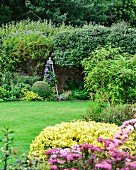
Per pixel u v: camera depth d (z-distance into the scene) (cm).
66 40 1273
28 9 2058
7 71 1277
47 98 1179
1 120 789
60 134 422
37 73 1322
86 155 320
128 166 296
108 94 663
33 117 829
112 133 417
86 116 601
